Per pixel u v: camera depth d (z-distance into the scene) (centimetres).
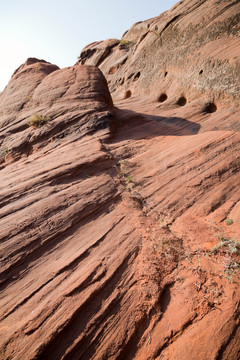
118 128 791
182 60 1348
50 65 1233
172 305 282
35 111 841
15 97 970
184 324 258
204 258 339
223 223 414
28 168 560
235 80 988
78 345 241
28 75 1088
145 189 502
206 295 285
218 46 1159
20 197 437
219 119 927
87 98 826
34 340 238
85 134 699
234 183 509
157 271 319
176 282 310
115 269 316
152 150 649
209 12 1287
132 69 1825
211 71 1118
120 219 411
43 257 336
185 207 457
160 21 1698
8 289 294
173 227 411
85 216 407
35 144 721
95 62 2886
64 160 550
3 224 374
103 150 611
